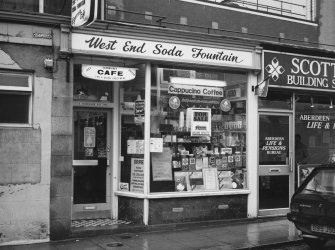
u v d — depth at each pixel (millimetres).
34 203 8227
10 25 8094
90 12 7484
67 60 8531
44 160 8328
